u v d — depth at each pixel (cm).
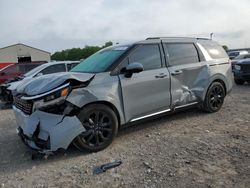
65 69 1177
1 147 533
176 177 367
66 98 438
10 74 1425
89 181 374
